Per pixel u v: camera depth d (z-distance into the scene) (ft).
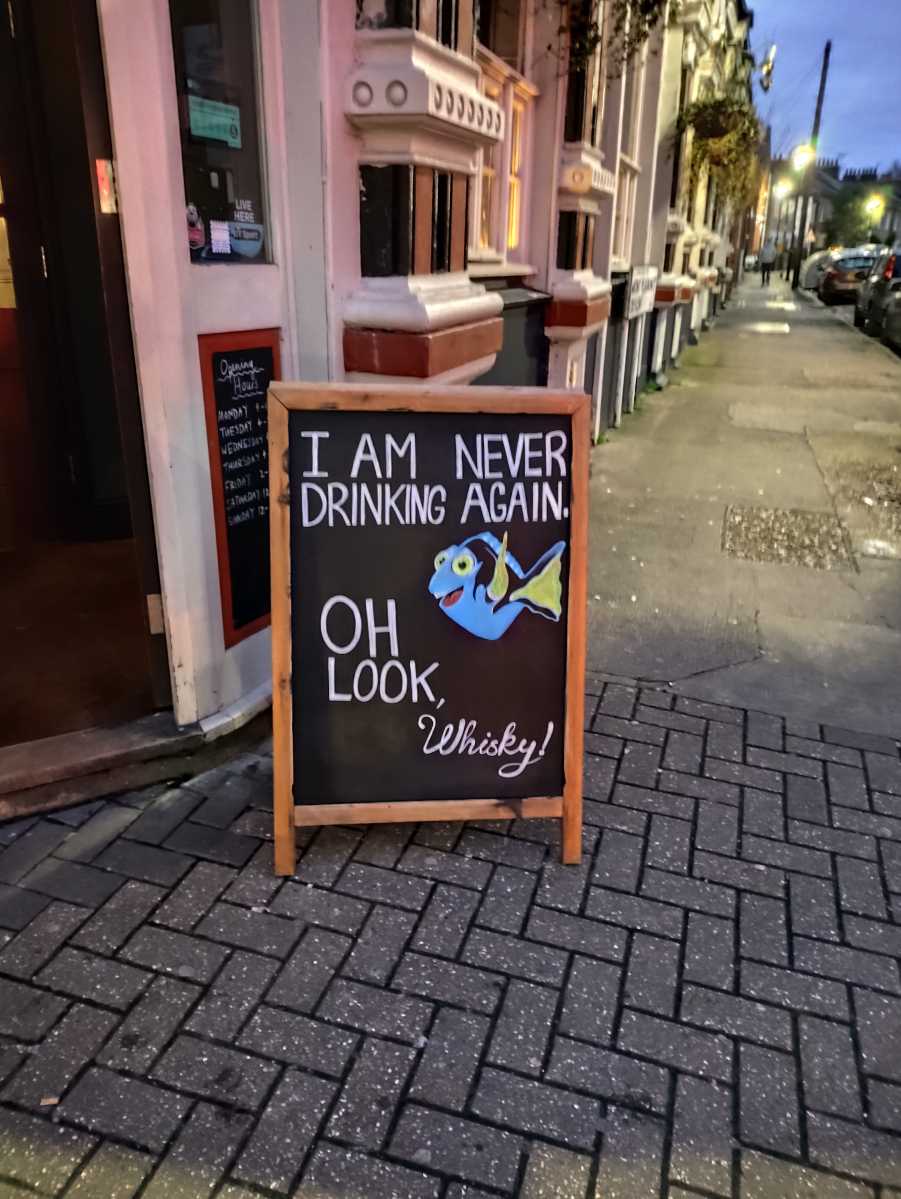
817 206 240.94
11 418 16.02
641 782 10.77
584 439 8.67
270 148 10.35
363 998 7.58
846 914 8.75
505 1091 6.81
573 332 20.56
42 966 7.82
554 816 9.23
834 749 11.58
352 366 11.78
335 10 10.30
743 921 8.60
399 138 11.00
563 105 19.22
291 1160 6.26
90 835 9.50
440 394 8.48
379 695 8.96
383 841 9.53
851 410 35.29
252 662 11.30
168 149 8.79
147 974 7.77
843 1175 6.30
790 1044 7.30
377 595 8.79
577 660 8.93
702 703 12.64
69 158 14.70
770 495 23.07
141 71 8.46
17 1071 6.87
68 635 13.14
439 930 8.34
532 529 8.84
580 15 18.54
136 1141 6.37
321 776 9.04
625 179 28.86
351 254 11.51
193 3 9.25
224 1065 6.95
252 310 10.38
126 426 9.53
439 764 9.16
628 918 8.58
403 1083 6.85
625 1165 6.31
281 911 8.52
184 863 9.12
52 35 14.05
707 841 9.73
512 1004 7.57
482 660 9.00
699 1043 7.28
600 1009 7.55
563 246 20.47
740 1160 6.37
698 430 31.01
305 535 8.63
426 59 10.95
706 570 17.75
